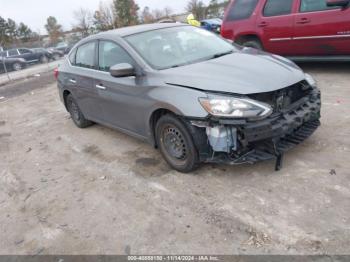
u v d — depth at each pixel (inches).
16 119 299.4
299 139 139.8
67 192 152.3
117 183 152.3
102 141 206.1
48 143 220.5
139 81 153.5
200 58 161.3
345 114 185.2
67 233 123.6
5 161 202.4
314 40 257.4
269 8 281.6
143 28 181.0
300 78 138.9
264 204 120.5
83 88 201.5
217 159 132.4
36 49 979.3
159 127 149.4
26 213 141.7
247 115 120.6
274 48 286.2
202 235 111.0
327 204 115.3
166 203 131.1
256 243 103.8
